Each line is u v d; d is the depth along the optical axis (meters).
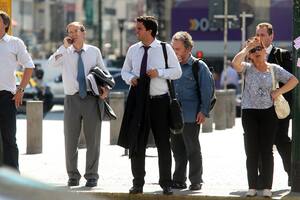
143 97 22.80
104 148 37.88
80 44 24.97
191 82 24.44
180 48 24.44
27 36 153.88
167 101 22.91
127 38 150.88
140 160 23.27
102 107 25.14
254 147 22.67
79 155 34.47
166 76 22.72
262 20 82.62
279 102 22.55
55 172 28.91
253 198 22.78
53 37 163.38
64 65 25.02
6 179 9.28
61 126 53.03
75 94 24.94
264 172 22.72
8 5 28.97
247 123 22.69
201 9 87.19
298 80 22.88
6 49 24.36
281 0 83.00
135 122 22.84
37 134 35.50
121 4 179.75
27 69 24.61
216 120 50.47
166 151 23.08
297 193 23.34
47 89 70.19
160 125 22.91
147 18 22.92
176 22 88.25
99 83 24.86
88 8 145.00
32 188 9.21
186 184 25.02
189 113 24.31
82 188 24.61
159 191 23.97
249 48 22.56
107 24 177.25
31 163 31.78
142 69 22.89
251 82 22.61
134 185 23.44
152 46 23.00
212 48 87.00
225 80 55.50
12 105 24.59
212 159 33.34
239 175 28.27
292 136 23.34
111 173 28.58
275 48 24.55
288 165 24.55
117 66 86.38
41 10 162.12
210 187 25.17
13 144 24.64
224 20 53.31
